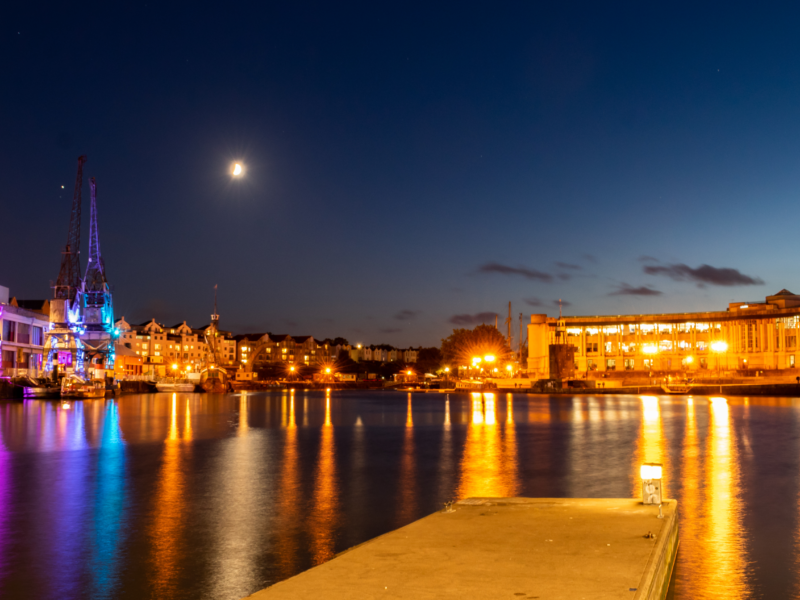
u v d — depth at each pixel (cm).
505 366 18212
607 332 14900
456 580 955
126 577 1423
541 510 1469
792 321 12231
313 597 886
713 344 13638
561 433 4631
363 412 7594
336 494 2328
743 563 1444
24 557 1573
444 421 5997
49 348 12431
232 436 4566
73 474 2822
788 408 7700
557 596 880
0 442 4162
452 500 2219
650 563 1036
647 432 4644
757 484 2431
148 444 4041
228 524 1886
